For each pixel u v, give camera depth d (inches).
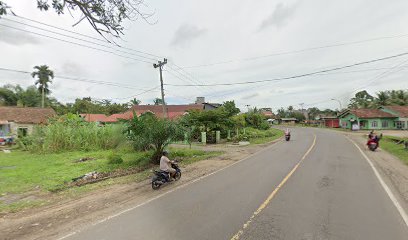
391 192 335.9
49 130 891.4
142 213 276.2
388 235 212.4
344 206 282.8
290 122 4188.0
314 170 484.4
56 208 309.4
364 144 995.9
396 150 753.6
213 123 1230.3
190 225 238.1
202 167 564.1
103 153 811.4
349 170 483.2
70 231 235.0
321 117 3489.2
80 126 973.2
